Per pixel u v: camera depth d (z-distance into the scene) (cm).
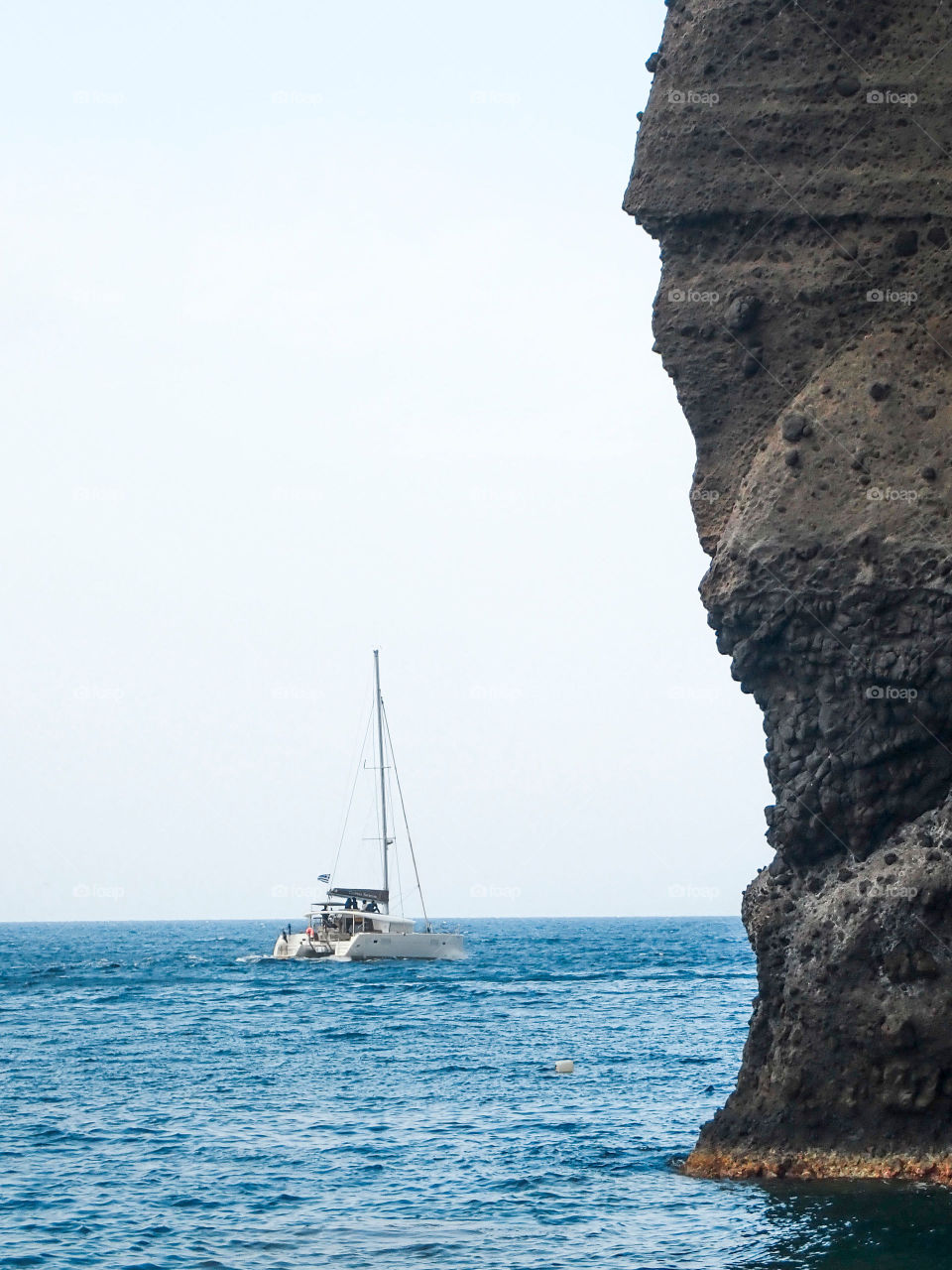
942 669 8062
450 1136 12069
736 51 9169
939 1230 7544
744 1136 8531
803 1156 8175
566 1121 12675
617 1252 7925
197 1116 13438
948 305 8569
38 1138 12231
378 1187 10094
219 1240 8688
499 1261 7994
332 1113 13538
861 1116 8056
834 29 9000
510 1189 9850
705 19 9269
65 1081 16212
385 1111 13600
